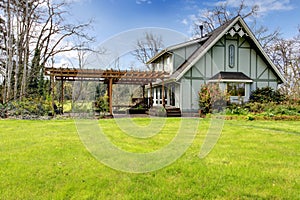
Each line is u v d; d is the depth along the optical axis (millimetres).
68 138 6203
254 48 15656
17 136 6500
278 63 23656
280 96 14969
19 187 3174
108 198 2912
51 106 12930
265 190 3129
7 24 14992
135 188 3199
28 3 16953
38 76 19031
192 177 3572
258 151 5047
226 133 7270
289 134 7125
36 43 19094
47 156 4543
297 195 2984
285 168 3965
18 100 13750
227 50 15266
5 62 16609
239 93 15219
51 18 19391
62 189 3133
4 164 4055
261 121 10617
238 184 3316
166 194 3021
